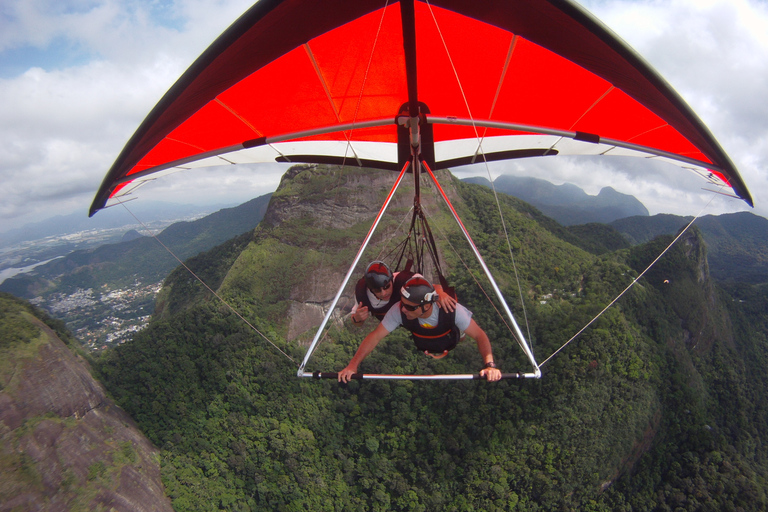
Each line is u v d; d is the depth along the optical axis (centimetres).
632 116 429
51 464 4369
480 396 5794
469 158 615
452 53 409
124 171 449
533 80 425
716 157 404
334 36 377
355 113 498
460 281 7381
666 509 5725
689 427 6450
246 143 526
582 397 5744
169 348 6738
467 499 5350
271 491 5591
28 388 4622
